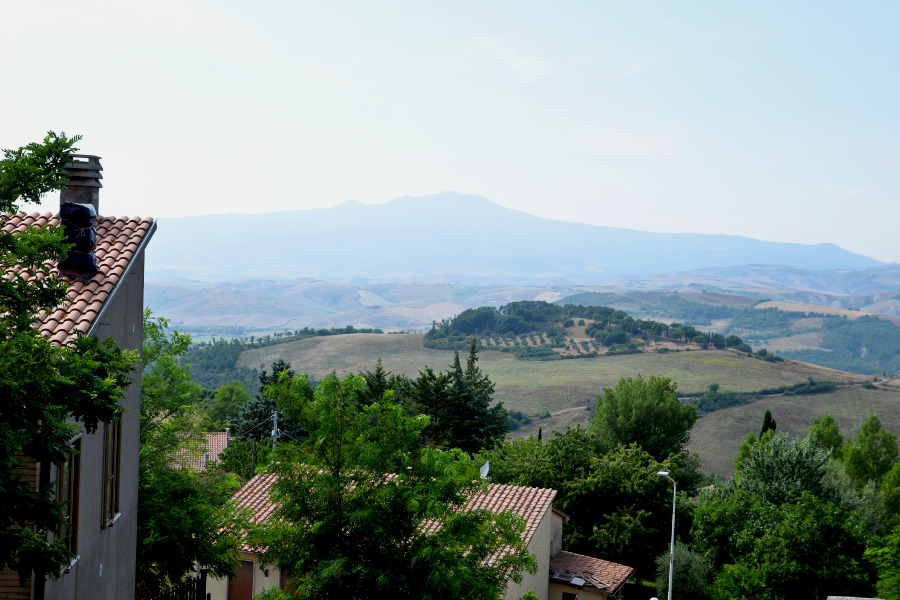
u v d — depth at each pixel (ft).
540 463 165.99
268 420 224.94
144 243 54.65
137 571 69.97
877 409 600.39
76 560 42.98
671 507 157.69
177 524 71.26
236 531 73.87
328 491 44.55
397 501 44.75
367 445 46.47
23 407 27.66
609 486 155.94
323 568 43.29
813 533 127.85
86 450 44.78
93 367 31.01
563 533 156.66
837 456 211.61
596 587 109.19
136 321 57.06
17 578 36.09
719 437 531.09
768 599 124.57
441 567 42.68
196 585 53.42
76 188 55.52
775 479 165.68
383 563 43.93
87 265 46.60
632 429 229.25
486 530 48.75
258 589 84.48
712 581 143.43
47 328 41.42
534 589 98.58
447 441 188.24
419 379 198.70
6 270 33.09
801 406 604.90
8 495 28.14
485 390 209.46
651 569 155.84
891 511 176.76
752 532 136.15
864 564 127.85
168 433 85.25
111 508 51.96
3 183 30.04
